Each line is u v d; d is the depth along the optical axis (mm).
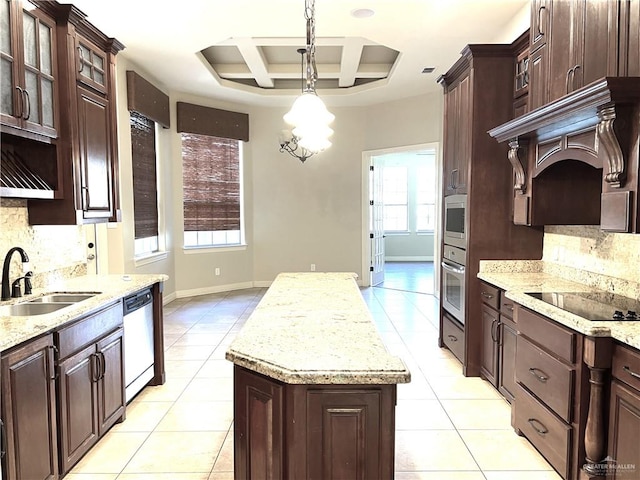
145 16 3896
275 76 6125
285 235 7570
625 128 1938
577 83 2307
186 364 3916
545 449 2371
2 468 1771
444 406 3092
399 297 6750
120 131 4848
